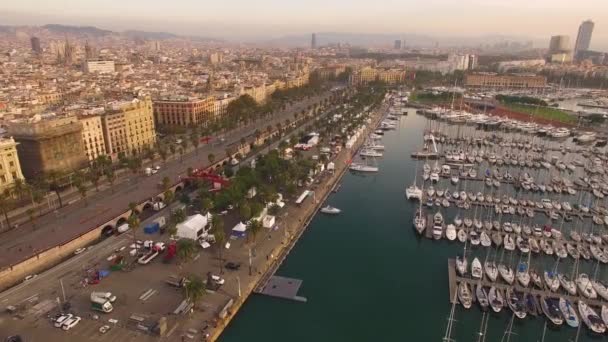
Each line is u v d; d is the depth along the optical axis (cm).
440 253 16725
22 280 13312
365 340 11819
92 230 16138
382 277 14962
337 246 17200
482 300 13175
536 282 14000
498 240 17138
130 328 11038
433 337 12012
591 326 12012
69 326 10938
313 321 12506
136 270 13938
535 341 11894
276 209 19150
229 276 13812
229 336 11675
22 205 18325
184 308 11856
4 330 10812
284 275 14825
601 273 15262
